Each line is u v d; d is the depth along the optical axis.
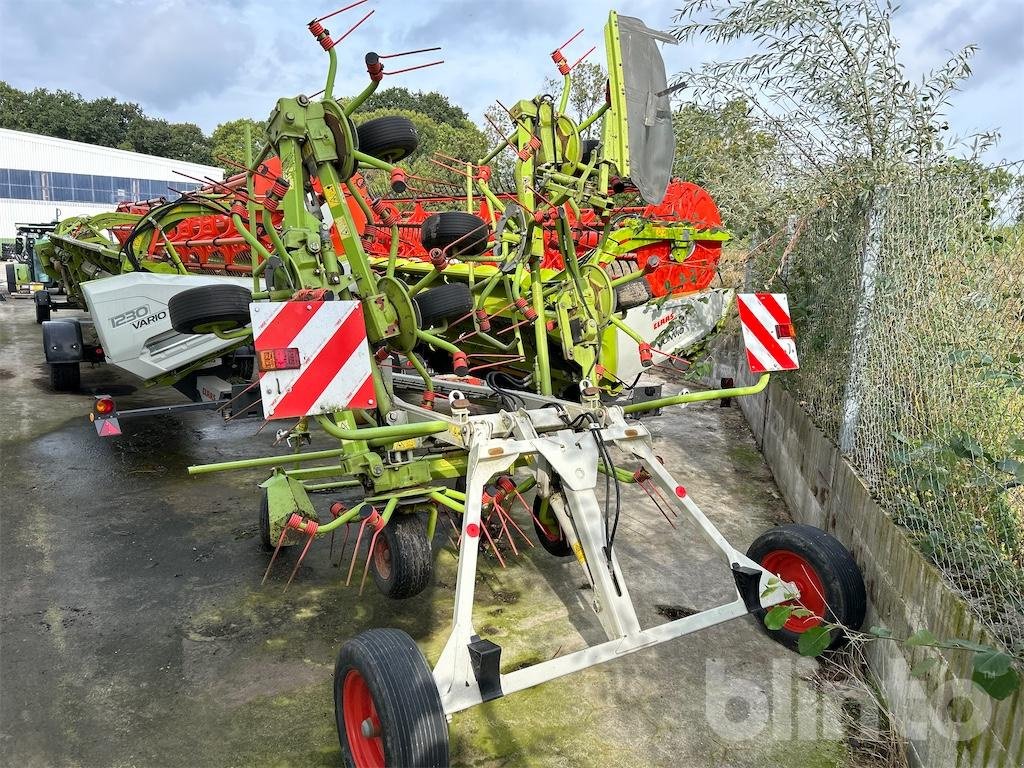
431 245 3.51
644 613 3.43
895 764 2.46
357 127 3.65
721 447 6.31
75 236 7.38
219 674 2.94
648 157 3.65
